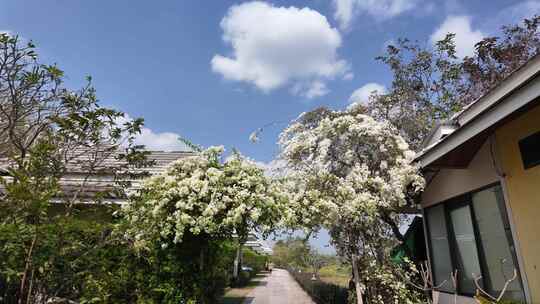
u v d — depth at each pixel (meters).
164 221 5.54
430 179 6.54
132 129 4.71
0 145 5.19
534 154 3.94
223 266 8.11
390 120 8.89
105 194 4.64
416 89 10.24
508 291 4.40
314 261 21.05
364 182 6.38
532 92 3.08
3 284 4.10
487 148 4.79
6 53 4.72
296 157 7.21
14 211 3.43
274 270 46.47
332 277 18.98
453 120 5.50
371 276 6.37
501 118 3.49
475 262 5.22
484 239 4.95
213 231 5.61
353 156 7.02
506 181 4.40
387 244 6.86
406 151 6.50
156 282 5.65
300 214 6.24
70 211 4.11
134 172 5.48
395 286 6.09
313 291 13.59
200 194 5.55
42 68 4.92
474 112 4.46
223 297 13.98
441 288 6.23
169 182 5.71
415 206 7.23
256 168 6.23
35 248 3.52
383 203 6.29
